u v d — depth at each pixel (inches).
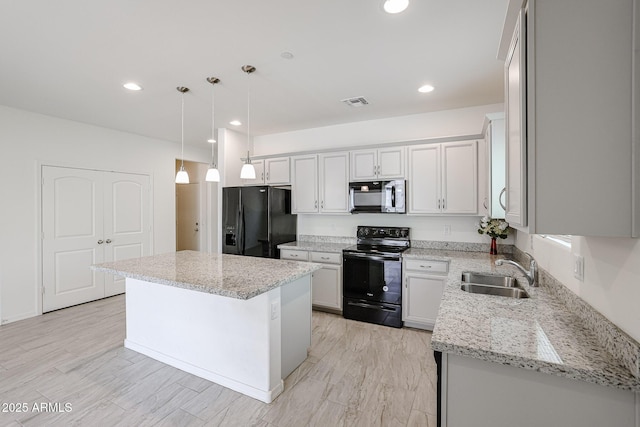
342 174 153.8
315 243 167.3
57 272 151.5
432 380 90.7
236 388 85.6
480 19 72.4
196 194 243.3
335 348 111.3
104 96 121.0
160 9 67.9
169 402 80.7
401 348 111.3
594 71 38.0
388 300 132.0
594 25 38.0
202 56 89.5
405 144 139.2
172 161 204.8
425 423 72.8
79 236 159.3
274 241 158.9
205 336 92.0
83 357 104.5
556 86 39.3
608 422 39.3
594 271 50.0
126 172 179.0
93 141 163.8
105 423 72.7
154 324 103.6
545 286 77.3
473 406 45.8
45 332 125.3
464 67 97.6
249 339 83.8
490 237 134.5
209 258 117.3
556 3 39.2
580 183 38.7
